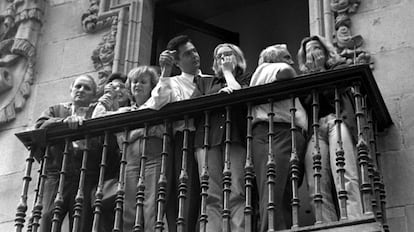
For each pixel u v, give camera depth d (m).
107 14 13.34
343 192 9.45
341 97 10.36
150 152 10.59
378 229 9.03
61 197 10.61
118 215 10.16
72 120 10.80
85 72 13.02
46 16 13.77
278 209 9.84
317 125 9.97
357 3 12.08
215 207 10.11
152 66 12.08
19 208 10.71
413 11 11.81
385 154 10.86
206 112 10.41
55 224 10.44
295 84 10.20
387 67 11.47
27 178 10.87
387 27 11.79
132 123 10.62
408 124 10.97
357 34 11.86
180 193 10.00
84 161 10.70
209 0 13.81
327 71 10.17
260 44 13.84
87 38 13.35
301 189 10.32
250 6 14.01
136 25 13.20
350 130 10.20
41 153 11.02
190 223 10.32
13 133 12.88
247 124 10.25
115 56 12.88
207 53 13.84
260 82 10.50
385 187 10.64
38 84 13.17
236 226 9.97
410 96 11.16
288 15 13.88
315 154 9.72
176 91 10.74
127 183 10.55
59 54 13.35
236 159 10.30
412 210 10.44
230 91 10.34
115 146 10.95
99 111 11.20
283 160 10.02
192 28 13.78
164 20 13.62
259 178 10.01
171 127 10.59
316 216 9.40
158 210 10.00
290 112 10.20
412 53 11.48
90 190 10.87
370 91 10.32
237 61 10.91
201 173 10.23
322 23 12.09
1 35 13.62
